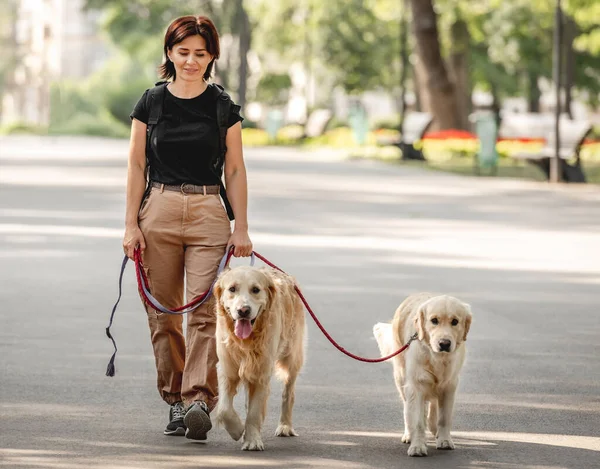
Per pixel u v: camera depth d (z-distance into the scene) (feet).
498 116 218.38
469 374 36.94
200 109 29.14
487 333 43.93
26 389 34.12
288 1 266.36
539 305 50.16
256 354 27.04
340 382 35.73
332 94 298.35
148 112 29.22
